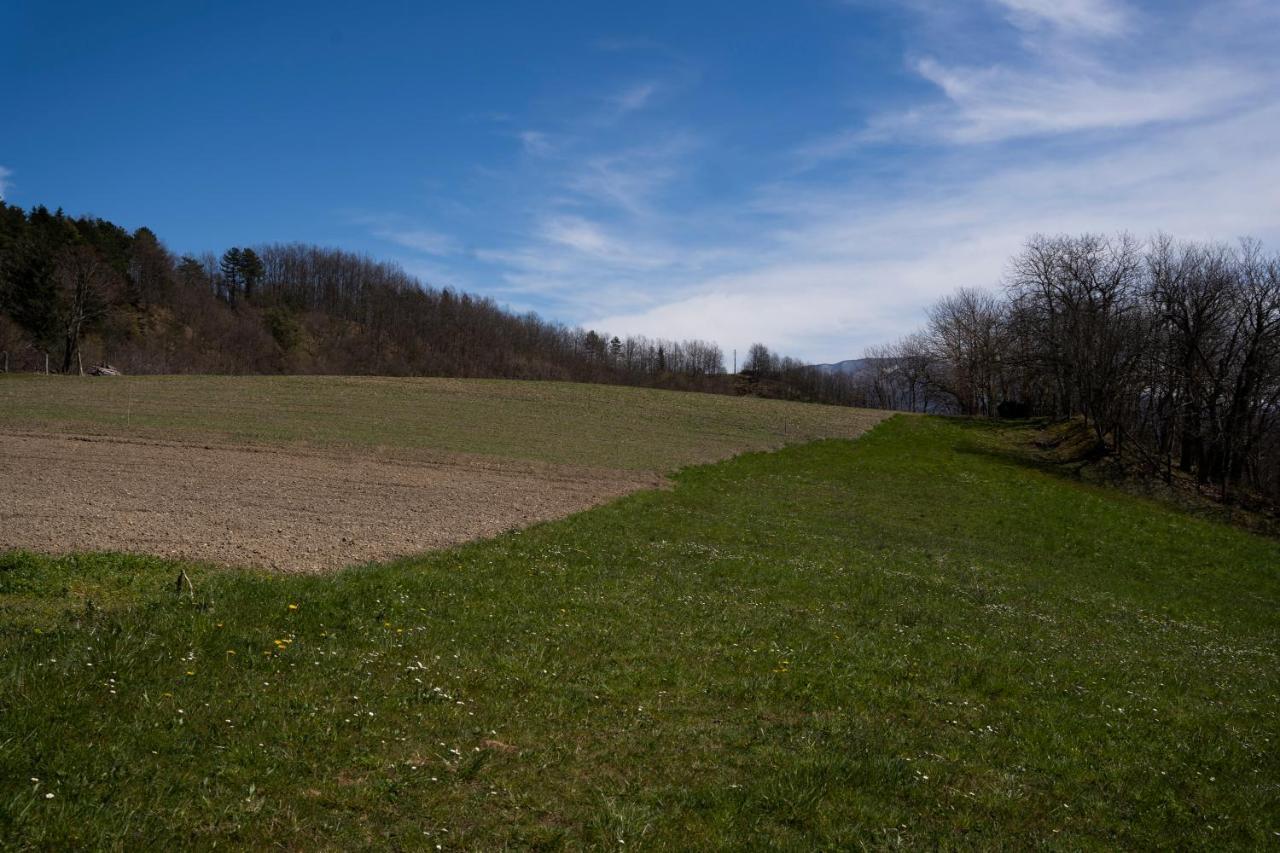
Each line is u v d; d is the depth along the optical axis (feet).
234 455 115.14
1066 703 41.88
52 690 26.99
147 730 25.58
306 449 125.29
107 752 23.90
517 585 51.80
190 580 43.37
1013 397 364.17
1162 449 221.05
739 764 28.84
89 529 57.77
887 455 190.60
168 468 98.43
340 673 32.48
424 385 241.55
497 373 456.45
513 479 115.44
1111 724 39.45
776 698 36.40
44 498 71.05
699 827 24.13
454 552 61.05
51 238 378.73
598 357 534.78
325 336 473.67
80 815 20.59
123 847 19.53
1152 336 211.61
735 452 172.24
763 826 24.71
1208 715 44.52
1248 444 197.98
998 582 83.71
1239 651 71.10
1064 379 258.37
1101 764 34.01
